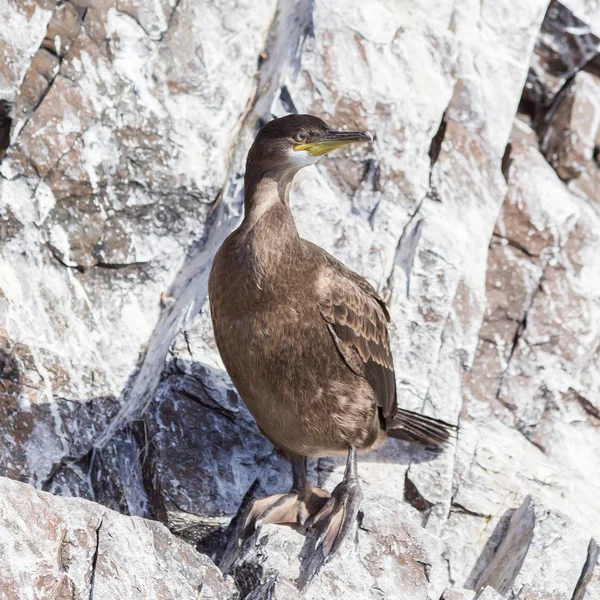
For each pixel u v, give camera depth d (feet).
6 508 25.12
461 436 37.11
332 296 30.01
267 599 27.02
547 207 41.78
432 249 38.55
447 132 41.32
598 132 45.52
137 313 38.86
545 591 30.73
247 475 34.58
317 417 30.91
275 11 42.75
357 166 39.91
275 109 39.86
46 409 35.04
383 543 30.22
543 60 46.11
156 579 26.37
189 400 34.86
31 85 38.01
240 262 29.25
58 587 24.99
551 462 38.73
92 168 38.47
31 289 36.70
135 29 39.78
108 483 34.22
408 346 37.68
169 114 39.86
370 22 40.78
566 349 41.16
